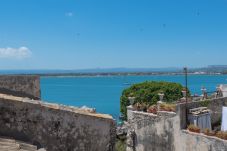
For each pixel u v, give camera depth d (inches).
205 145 1437.0
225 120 1616.6
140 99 2598.4
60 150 661.3
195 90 6963.6
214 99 1715.1
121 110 2736.2
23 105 645.3
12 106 642.2
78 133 671.8
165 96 2561.5
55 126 658.2
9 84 1055.0
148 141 1688.0
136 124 1744.6
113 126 703.7
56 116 658.2
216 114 1716.3
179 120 1545.3
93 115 684.1
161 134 1631.4
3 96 666.2
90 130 680.4
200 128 1515.7
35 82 1106.1
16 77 1068.5
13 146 596.7
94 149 685.3
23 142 629.0
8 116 641.6
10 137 636.7
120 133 2249.0
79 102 5890.8
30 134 646.5
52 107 660.7
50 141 655.1
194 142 1482.5
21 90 1077.1
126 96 2714.1
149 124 1684.3
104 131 691.4
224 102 1770.4
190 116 1573.6
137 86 2706.7
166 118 1606.8
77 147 671.8
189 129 1523.1
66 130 664.4
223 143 1370.6
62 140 661.9
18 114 644.1
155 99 2561.5
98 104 5590.6
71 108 705.6
